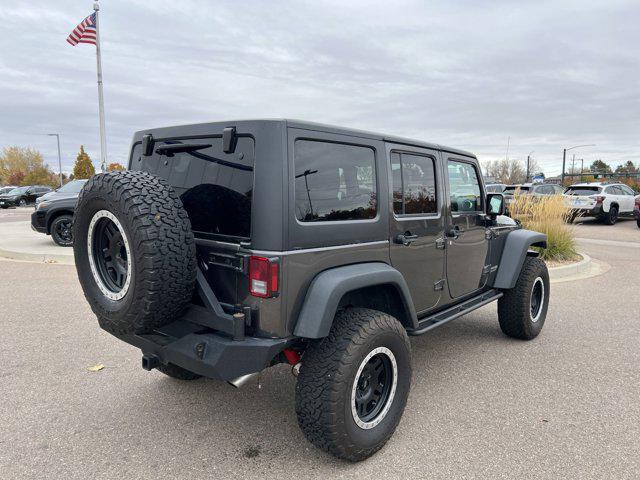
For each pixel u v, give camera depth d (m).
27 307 6.20
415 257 3.53
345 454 2.75
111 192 2.52
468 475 2.74
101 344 4.87
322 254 2.73
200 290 2.66
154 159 3.26
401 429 3.26
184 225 2.54
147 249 2.40
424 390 3.89
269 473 2.76
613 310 6.41
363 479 2.71
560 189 20.66
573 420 3.39
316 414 2.66
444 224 3.86
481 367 4.39
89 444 3.05
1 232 14.83
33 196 36.31
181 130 3.05
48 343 4.88
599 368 4.37
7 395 3.72
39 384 3.92
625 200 19.56
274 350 2.55
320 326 2.55
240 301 2.65
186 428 3.25
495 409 3.56
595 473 2.76
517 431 3.24
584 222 20.41
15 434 3.16
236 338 2.53
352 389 2.70
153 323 2.58
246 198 2.63
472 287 4.41
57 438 3.11
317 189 2.75
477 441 3.11
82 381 3.99
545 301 5.28
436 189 3.78
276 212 2.51
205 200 2.87
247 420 3.37
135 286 2.47
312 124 2.72
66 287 7.31
